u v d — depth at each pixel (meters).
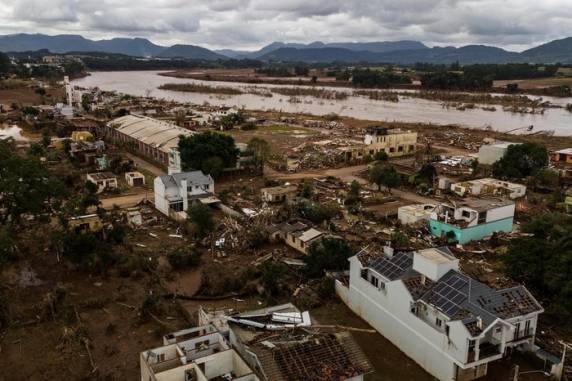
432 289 42.25
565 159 121.69
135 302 51.75
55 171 97.75
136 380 39.06
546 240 56.06
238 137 151.75
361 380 33.94
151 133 126.31
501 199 77.31
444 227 69.31
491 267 60.19
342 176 107.44
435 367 40.16
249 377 32.09
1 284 53.44
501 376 40.06
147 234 70.31
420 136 158.50
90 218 66.69
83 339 43.88
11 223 61.91
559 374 39.38
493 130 179.00
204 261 62.12
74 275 57.41
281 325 38.75
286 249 66.00
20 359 41.72
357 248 61.53
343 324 48.44
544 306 48.91
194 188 81.50
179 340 38.00
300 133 161.75
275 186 95.19
